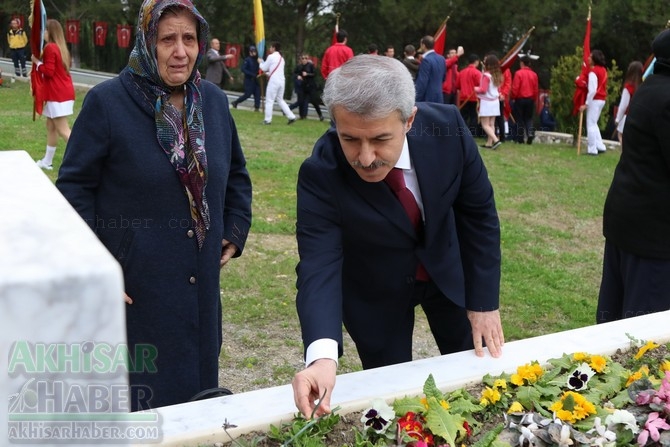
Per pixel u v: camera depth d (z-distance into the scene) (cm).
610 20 2248
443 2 2245
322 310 205
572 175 1077
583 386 218
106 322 57
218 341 281
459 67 2469
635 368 239
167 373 264
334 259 219
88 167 251
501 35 2394
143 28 248
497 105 1302
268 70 1416
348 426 199
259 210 742
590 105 1294
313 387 190
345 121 182
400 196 227
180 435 186
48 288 55
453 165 228
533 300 550
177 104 261
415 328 492
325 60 1404
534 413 203
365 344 252
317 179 222
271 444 188
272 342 454
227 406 200
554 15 2298
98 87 255
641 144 335
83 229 65
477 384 224
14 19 2112
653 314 279
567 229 771
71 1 3272
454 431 191
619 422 197
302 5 2589
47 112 824
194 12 252
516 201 877
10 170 86
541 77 2392
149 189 254
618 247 353
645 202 336
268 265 587
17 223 66
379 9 2388
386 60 186
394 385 217
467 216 244
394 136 186
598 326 267
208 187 264
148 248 256
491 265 244
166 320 261
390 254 237
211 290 269
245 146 1117
